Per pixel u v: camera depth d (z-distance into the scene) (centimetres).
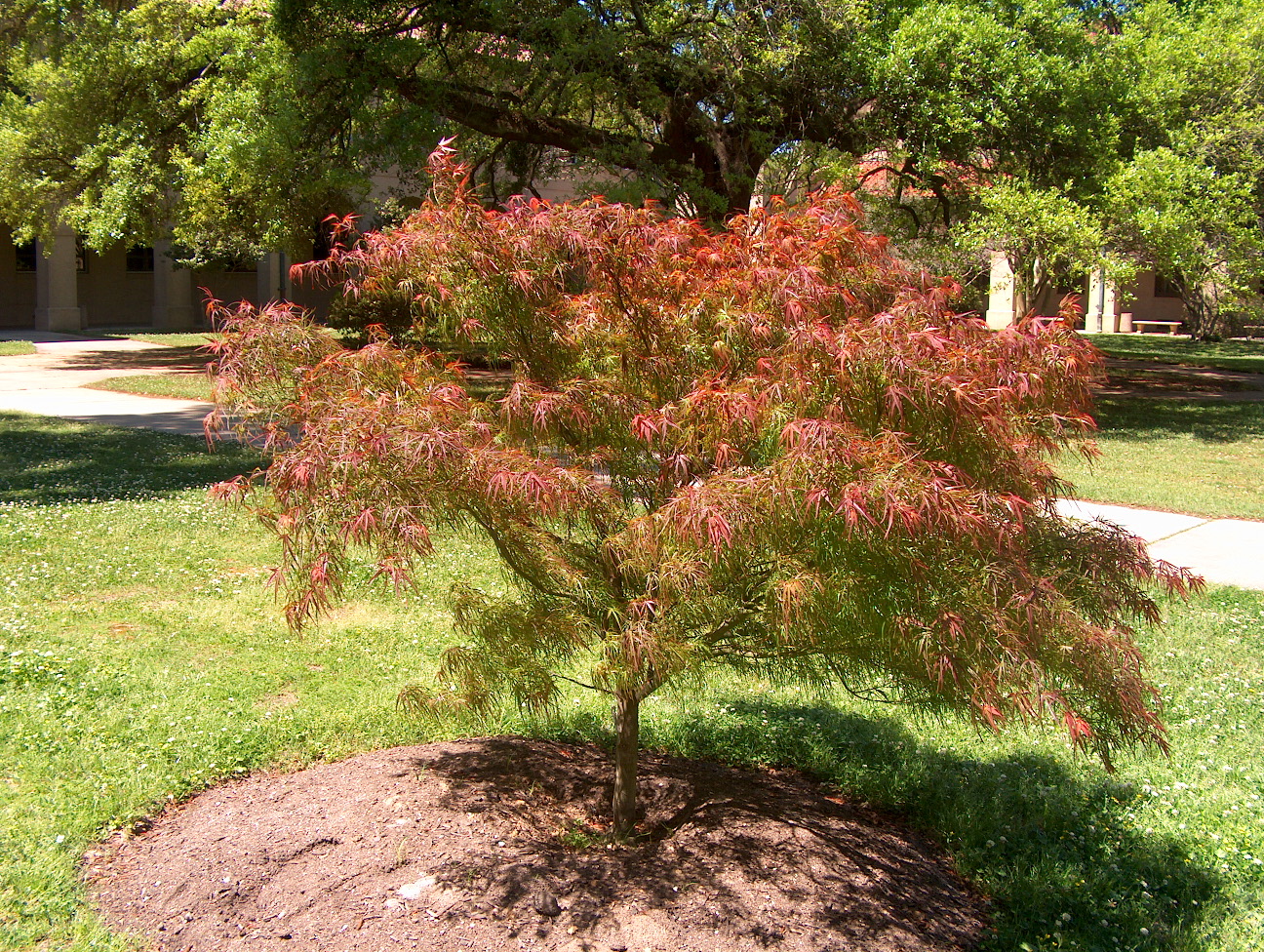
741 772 459
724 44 1502
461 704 397
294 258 2062
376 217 2308
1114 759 465
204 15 1833
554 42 1516
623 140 1634
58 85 1809
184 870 348
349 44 1466
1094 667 312
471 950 309
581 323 337
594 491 324
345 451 285
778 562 300
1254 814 420
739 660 358
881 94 1551
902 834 409
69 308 3138
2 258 3266
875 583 294
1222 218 1548
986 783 446
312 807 390
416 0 1523
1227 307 1742
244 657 560
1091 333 4006
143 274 3534
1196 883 370
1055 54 1567
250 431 361
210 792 416
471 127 1605
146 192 1759
